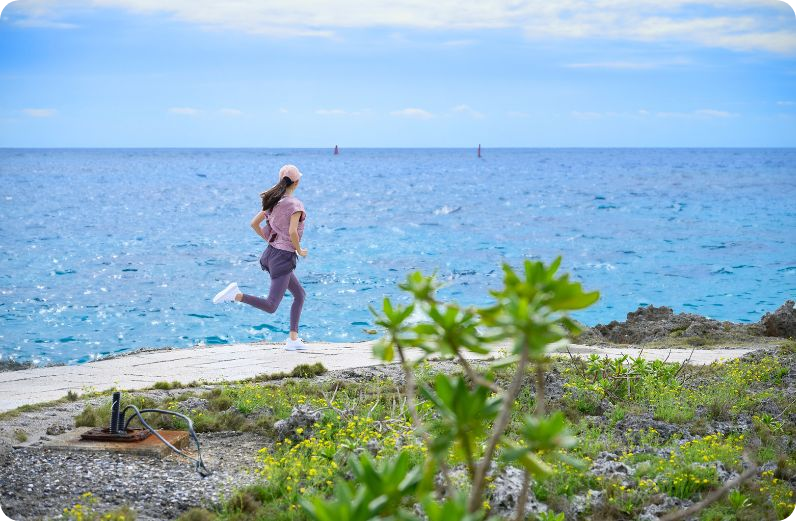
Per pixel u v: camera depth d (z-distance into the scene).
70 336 16.00
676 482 5.83
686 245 33.16
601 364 8.94
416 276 2.43
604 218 45.53
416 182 93.00
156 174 112.69
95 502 5.41
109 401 8.15
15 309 18.52
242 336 16.34
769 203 57.66
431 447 2.28
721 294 22.28
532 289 2.11
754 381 9.51
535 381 8.83
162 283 22.56
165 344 15.45
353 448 6.16
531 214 48.16
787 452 6.96
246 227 38.91
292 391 8.61
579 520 5.32
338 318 18.30
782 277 25.12
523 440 6.54
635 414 7.84
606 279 24.66
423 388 2.39
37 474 5.93
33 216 44.12
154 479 5.94
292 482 5.77
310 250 30.53
